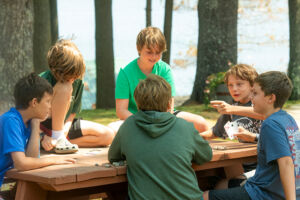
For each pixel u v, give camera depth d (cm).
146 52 362
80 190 274
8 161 247
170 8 1058
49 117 322
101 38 1142
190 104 1092
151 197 232
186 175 241
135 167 240
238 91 335
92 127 337
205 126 376
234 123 316
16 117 246
